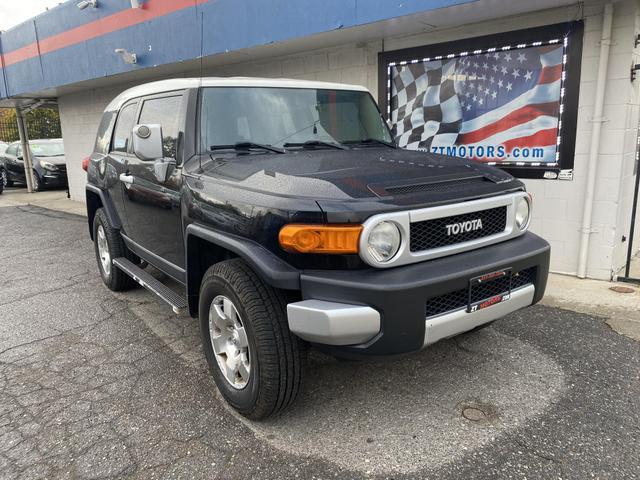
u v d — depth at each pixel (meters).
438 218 2.77
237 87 3.88
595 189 5.41
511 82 5.79
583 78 5.31
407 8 5.43
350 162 3.28
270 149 3.69
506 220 3.17
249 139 3.72
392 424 2.99
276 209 2.69
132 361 3.91
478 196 2.97
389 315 2.53
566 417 3.01
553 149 5.62
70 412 3.23
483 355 3.79
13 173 17.89
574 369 3.57
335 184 2.76
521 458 2.66
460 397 3.25
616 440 2.79
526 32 5.54
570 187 5.57
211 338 3.27
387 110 6.88
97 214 5.61
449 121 6.38
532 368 3.59
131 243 4.96
